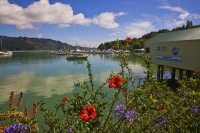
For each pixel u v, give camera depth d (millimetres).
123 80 2443
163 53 30297
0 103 18562
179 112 3316
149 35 124000
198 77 3994
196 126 3363
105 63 63812
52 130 3336
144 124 2982
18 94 22500
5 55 127000
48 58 95688
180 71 27609
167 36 32406
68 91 23938
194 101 2729
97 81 29375
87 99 2344
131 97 2637
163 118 3082
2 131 2904
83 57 83875
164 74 36281
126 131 2551
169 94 3654
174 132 3379
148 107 2332
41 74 39312
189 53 24359
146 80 3354
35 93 23062
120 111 2842
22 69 48062
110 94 18594
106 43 177250
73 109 2312
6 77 35406
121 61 3633
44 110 3516
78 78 33875
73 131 3025
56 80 32094
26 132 2441
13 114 3254
